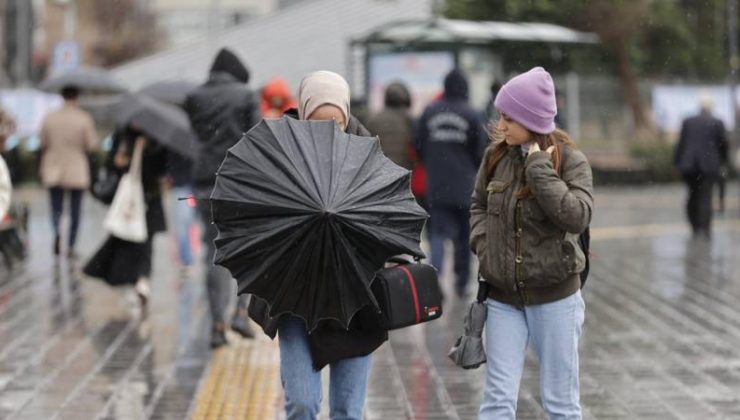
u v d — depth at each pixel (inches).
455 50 2743.6
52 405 868.6
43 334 1150.3
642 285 1467.8
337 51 4424.2
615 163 3316.9
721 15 4249.5
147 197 1294.3
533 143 618.2
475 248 637.3
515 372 629.6
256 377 962.7
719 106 3506.4
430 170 1307.8
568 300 624.1
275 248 569.3
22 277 1546.5
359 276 576.1
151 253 1309.1
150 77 4456.2
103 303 1336.1
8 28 4475.9
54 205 1764.3
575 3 3870.6
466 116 1293.1
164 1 6737.2
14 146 2244.1
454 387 927.7
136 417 836.0
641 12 3973.9
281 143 586.2
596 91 3772.1
